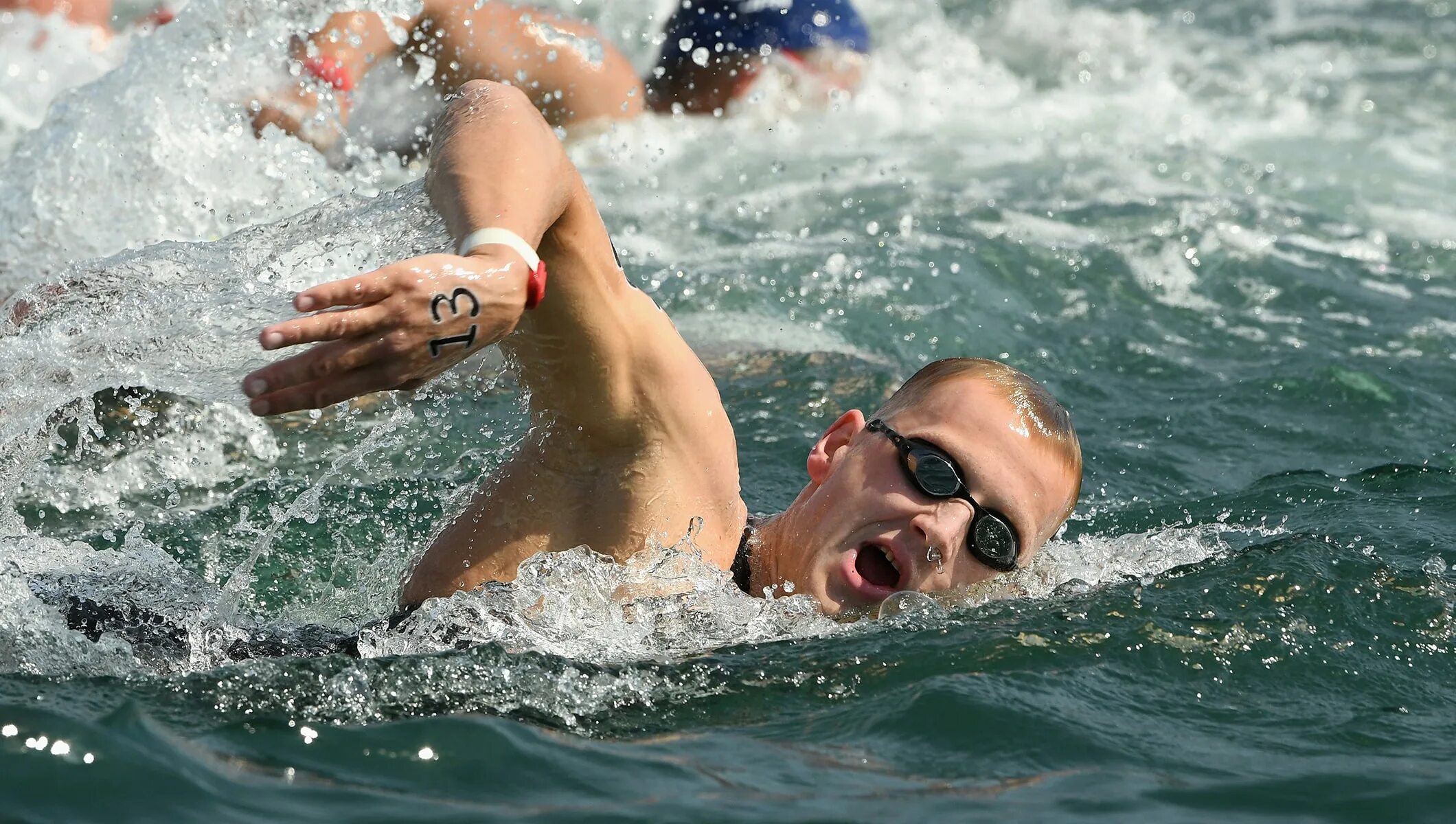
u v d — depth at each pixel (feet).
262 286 32.63
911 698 31.99
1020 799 28.17
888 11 135.95
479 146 29.19
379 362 25.20
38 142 54.13
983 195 89.40
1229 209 87.71
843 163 95.76
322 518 44.80
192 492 47.21
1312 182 95.81
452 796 27.12
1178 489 52.65
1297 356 67.00
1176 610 37.06
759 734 30.60
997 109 112.57
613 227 80.94
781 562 38.27
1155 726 31.86
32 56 94.89
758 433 56.85
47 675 31.76
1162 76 123.95
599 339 33.40
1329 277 77.87
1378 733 32.14
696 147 97.66
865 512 37.52
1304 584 38.65
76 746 27.66
